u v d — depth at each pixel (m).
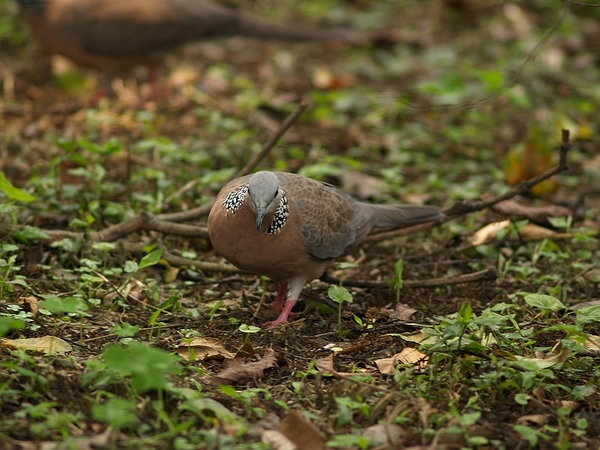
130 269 9.00
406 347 8.46
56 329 8.27
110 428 6.30
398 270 9.62
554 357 8.02
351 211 9.62
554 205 12.94
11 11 19.80
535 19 23.28
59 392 6.93
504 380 7.62
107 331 8.48
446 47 21.19
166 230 10.30
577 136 15.75
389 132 15.80
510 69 19.11
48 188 11.65
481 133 16.25
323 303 9.48
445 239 11.54
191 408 6.55
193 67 18.70
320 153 14.52
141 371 6.25
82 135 14.38
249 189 8.34
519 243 11.25
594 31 22.77
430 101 17.72
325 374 7.64
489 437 6.87
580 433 6.97
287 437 6.61
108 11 15.20
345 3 24.41
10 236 9.64
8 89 16.17
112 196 12.08
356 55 20.75
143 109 15.91
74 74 16.64
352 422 6.89
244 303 9.56
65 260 9.92
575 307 9.51
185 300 9.60
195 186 12.31
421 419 6.86
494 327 8.12
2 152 13.54
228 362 7.93
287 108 15.79
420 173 14.37
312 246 8.93
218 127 14.71
